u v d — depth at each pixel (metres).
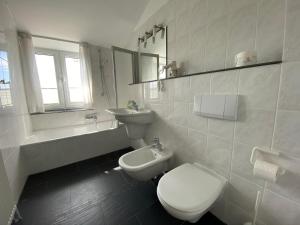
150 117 1.82
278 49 0.85
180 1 1.45
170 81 1.52
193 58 1.37
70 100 2.82
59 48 2.61
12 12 1.70
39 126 2.41
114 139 2.47
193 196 0.90
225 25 1.10
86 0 1.71
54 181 1.72
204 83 1.17
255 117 0.88
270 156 0.83
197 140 1.29
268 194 0.87
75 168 2.01
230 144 1.04
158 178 1.74
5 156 1.25
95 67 2.77
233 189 1.06
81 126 2.65
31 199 1.44
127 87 2.38
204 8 1.23
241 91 0.93
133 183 1.68
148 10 1.90
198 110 1.21
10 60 1.63
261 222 0.92
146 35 1.96
